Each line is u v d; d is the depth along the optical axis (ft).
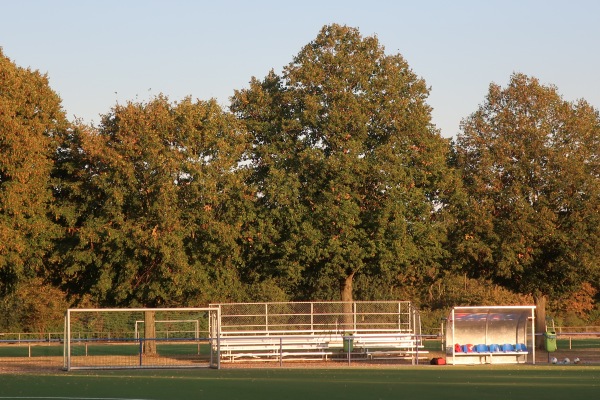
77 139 176.65
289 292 275.39
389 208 176.45
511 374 125.29
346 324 167.63
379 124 182.50
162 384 108.17
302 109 184.55
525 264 187.11
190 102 177.27
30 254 168.35
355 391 96.78
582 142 191.62
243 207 175.42
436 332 274.16
